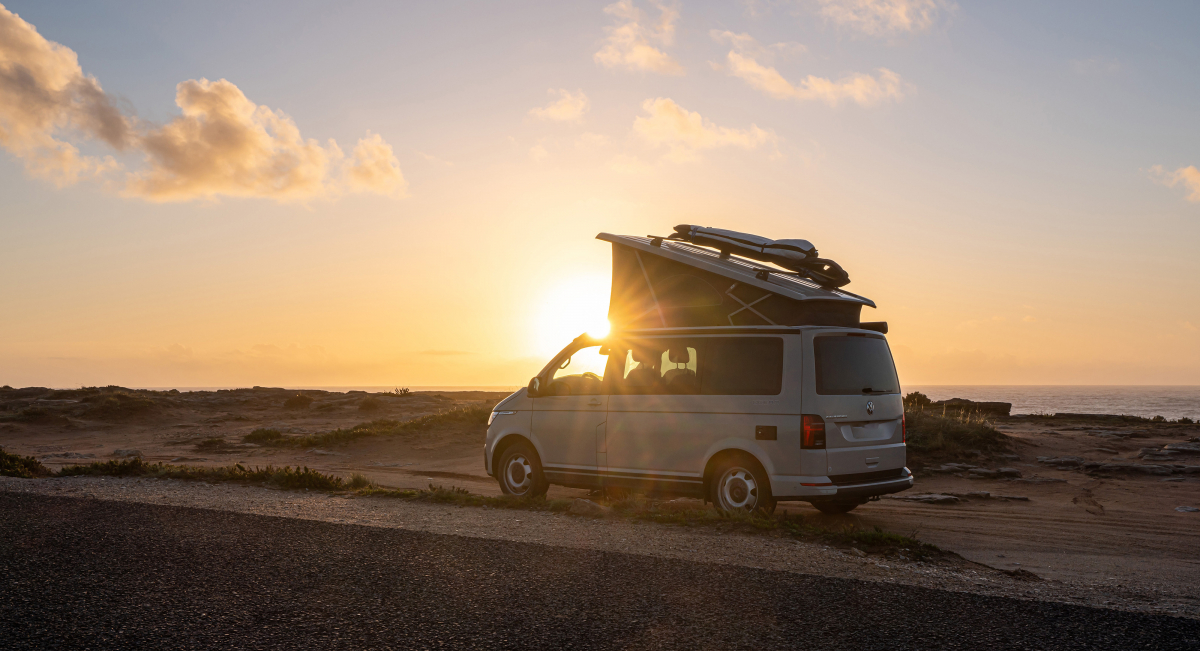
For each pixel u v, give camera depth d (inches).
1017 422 993.5
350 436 735.1
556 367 366.9
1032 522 340.5
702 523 276.1
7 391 1551.4
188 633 143.5
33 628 145.9
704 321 332.8
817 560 219.8
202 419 1167.6
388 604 163.8
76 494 337.4
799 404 292.5
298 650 134.3
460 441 709.3
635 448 328.5
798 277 348.5
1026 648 139.9
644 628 148.4
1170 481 475.8
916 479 489.1
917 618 158.1
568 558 211.5
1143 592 201.5
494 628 147.6
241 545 225.1
